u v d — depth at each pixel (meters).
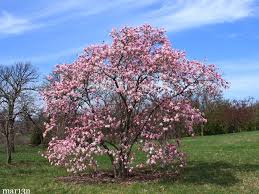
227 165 20.05
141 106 16.94
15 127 34.56
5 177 18.84
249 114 51.91
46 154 17.86
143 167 19.47
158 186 15.38
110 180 16.77
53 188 15.68
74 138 16.25
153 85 15.97
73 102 17.00
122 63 16.69
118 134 16.80
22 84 36.62
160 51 16.27
